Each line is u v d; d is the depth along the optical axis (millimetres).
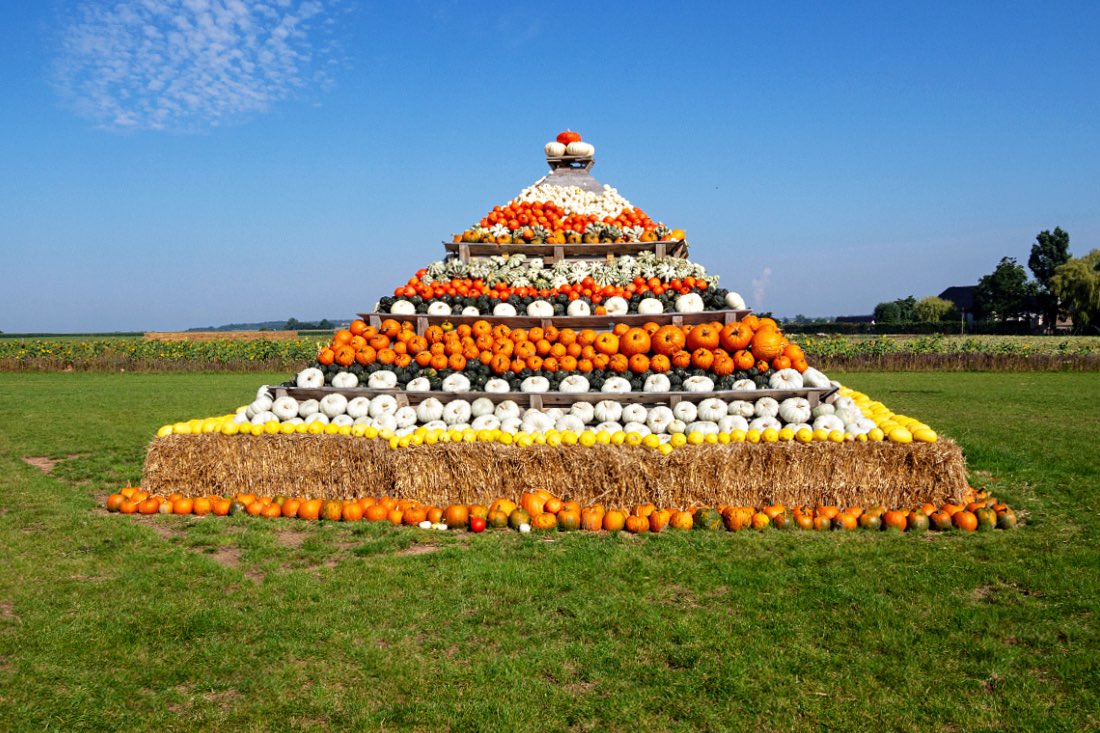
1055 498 8594
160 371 33531
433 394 9656
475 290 11797
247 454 8711
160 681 4480
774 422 8711
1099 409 16844
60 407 19281
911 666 4535
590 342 10219
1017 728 3889
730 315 10453
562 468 7930
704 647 4797
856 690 4266
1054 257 82625
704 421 8984
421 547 7156
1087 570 6152
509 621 5270
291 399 9883
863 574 6086
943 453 7676
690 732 3885
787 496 7773
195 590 5949
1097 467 10172
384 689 4359
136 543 7242
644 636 4984
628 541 7133
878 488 7738
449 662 4660
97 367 33625
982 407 17359
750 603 5500
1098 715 4008
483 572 6230
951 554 6590
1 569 6445
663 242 13203
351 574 6254
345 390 9938
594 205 14977
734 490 7789
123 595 5840
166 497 8820
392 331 10797
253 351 35844
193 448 8797
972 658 4648
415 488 8188
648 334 10078
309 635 5070
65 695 4316
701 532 7359
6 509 8586
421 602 5629
